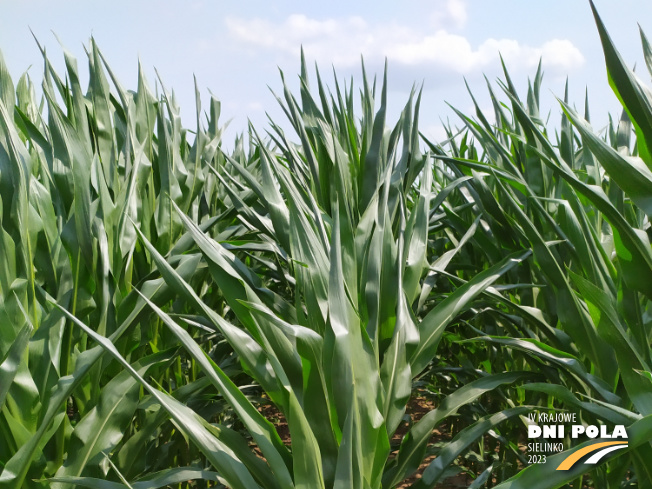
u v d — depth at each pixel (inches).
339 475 44.1
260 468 50.0
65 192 69.1
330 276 50.4
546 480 46.3
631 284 57.1
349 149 90.8
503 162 95.3
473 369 90.4
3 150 57.4
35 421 52.9
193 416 48.2
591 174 82.5
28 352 55.0
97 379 62.5
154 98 96.2
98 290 65.8
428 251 139.4
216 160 122.1
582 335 69.2
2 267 54.1
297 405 45.5
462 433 62.7
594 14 50.1
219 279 53.2
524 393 94.6
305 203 72.6
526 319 79.7
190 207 101.6
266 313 47.3
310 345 48.3
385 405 58.7
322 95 93.6
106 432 57.3
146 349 82.2
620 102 52.2
